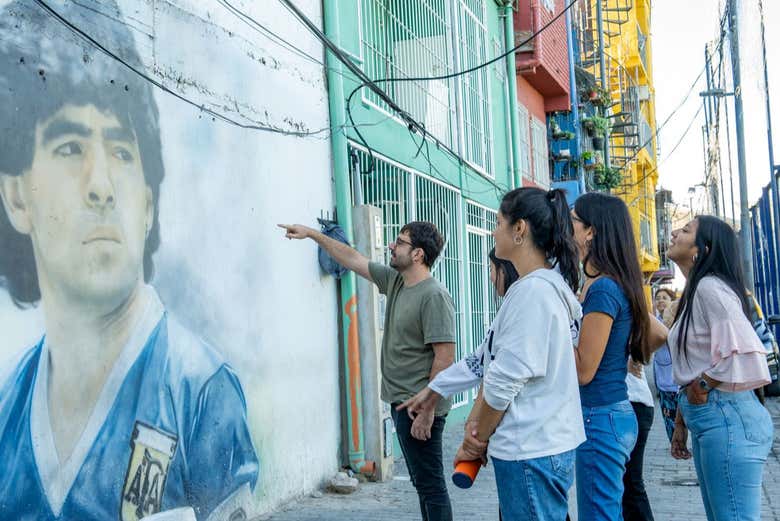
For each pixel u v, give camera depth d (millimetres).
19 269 4324
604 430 3760
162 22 5633
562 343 3199
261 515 6523
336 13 8336
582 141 22203
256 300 6629
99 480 4801
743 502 4027
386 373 5152
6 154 4277
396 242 5148
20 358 4305
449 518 4922
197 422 5766
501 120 15953
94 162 4887
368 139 9203
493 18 15820
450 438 10648
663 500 7223
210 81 6172
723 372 4012
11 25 4363
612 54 32125
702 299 4117
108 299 4945
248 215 6586
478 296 13648
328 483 7621
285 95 7348
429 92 11695
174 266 5621
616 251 3893
